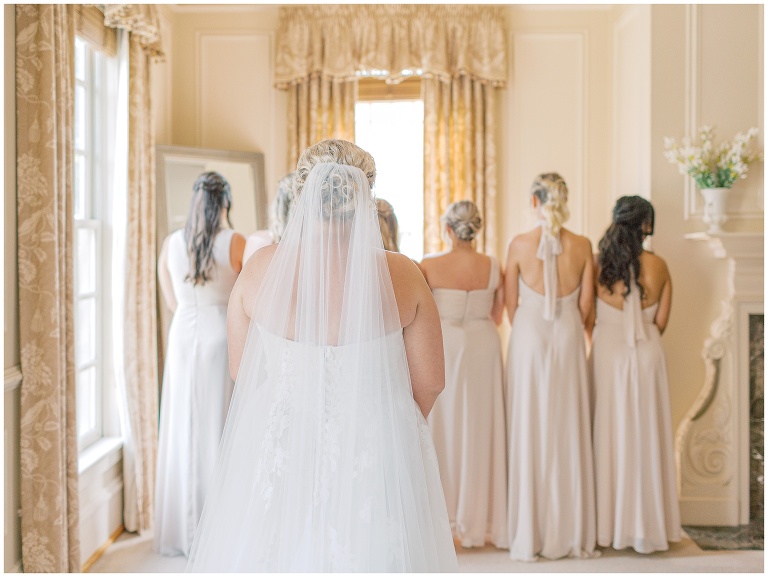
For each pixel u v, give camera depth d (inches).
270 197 212.8
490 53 207.0
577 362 145.2
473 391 145.3
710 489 166.2
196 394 139.3
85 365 147.3
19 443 111.3
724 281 169.0
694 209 169.8
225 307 142.0
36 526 111.5
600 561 142.6
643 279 146.2
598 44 211.6
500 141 213.5
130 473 152.6
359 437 72.9
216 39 213.0
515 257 146.9
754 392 165.8
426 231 208.8
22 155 109.8
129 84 151.3
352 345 73.7
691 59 170.1
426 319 78.5
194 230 138.9
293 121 208.7
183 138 212.8
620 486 145.3
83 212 148.9
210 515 76.5
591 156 212.4
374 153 216.2
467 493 145.3
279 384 75.0
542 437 143.9
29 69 109.5
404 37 205.2
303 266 75.0
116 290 148.6
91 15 138.5
